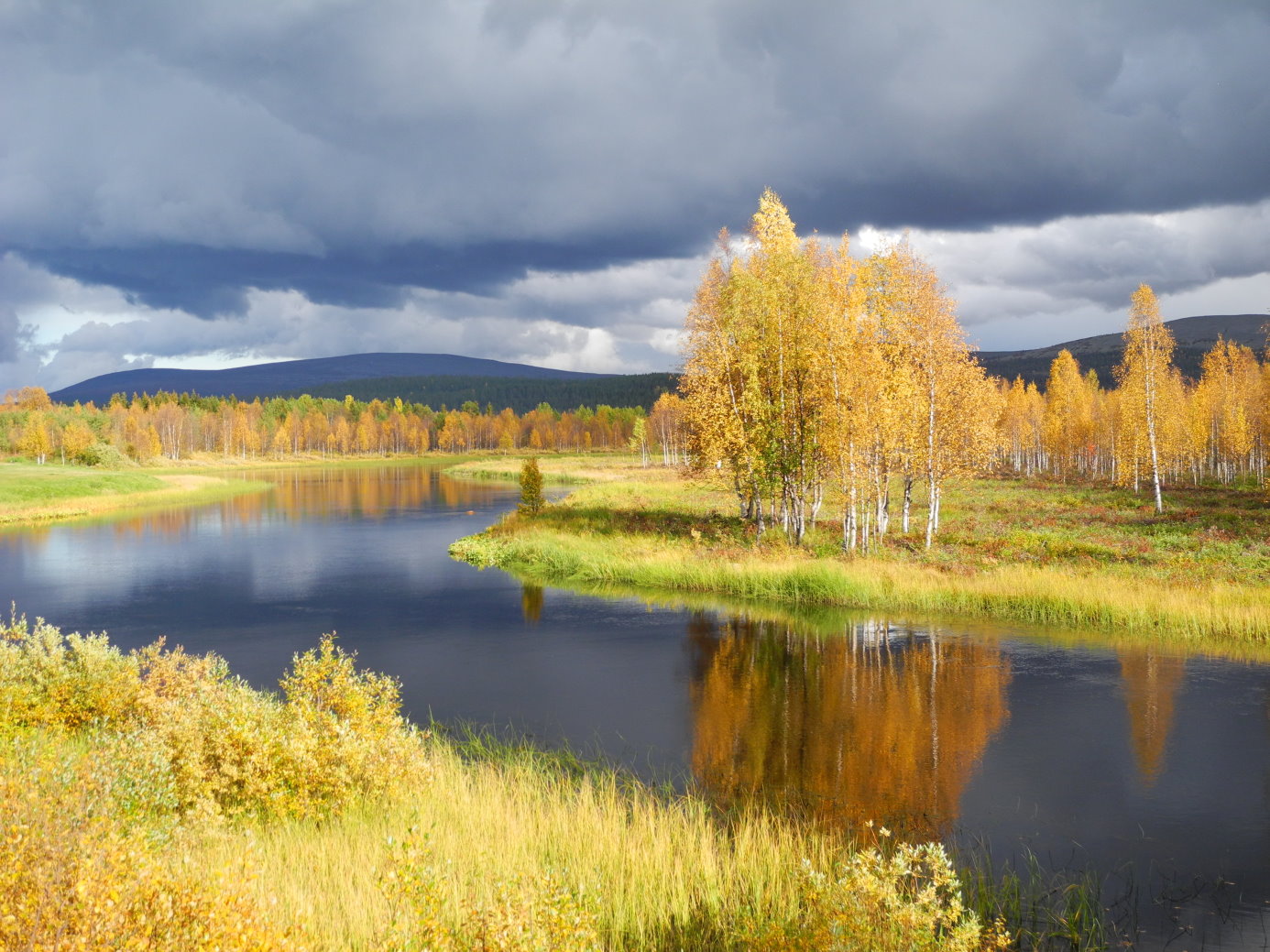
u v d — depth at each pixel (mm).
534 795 10070
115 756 8117
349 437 196125
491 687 16453
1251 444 70812
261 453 177000
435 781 9945
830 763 12000
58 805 5324
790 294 31391
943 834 9641
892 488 59250
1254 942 7344
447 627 22219
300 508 62094
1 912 3947
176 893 4461
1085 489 63219
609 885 7219
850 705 14836
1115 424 72938
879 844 9281
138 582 29953
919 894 5742
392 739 9742
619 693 15930
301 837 7809
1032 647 18781
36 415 129625
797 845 8836
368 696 11125
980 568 25891
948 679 16328
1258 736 12953
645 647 19578
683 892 7180
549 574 30812
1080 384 86875
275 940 4410
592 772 11672
